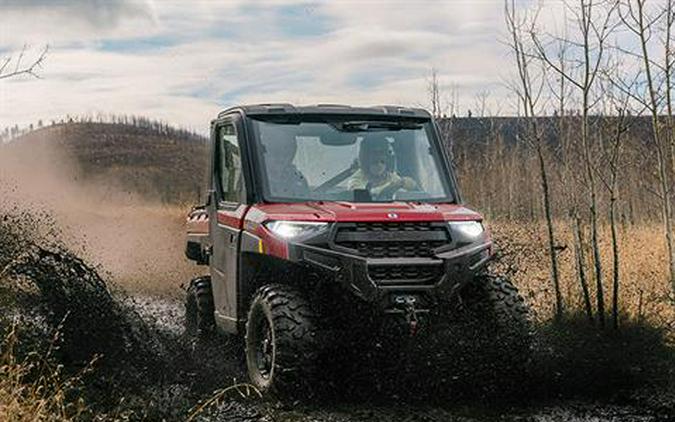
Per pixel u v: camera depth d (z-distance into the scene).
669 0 7.75
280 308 5.88
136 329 7.82
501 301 6.23
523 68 8.76
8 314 6.82
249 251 6.38
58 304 6.87
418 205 6.40
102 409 5.21
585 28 8.18
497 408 5.77
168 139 155.88
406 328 5.95
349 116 7.00
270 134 6.81
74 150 136.88
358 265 5.84
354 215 5.98
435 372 6.02
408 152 6.92
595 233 7.95
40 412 4.40
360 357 6.02
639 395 6.03
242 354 7.11
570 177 9.67
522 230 12.58
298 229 5.97
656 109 7.88
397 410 5.67
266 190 6.55
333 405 5.78
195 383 6.25
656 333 7.47
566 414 5.60
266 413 5.53
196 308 8.15
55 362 5.82
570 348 6.85
